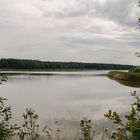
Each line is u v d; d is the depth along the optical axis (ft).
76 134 29.86
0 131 14.98
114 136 13.26
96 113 51.83
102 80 178.19
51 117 46.62
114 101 71.00
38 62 443.73
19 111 51.29
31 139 17.16
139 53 12.02
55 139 27.63
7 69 379.96
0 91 92.12
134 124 10.40
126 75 177.88
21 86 115.96
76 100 72.90
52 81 159.63
